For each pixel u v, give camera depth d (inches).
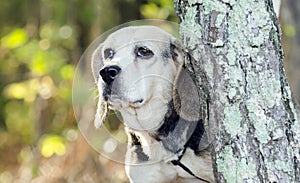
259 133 147.3
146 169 195.6
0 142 453.4
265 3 150.4
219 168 152.3
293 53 370.3
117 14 406.3
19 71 481.7
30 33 433.1
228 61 148.6
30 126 431.2
